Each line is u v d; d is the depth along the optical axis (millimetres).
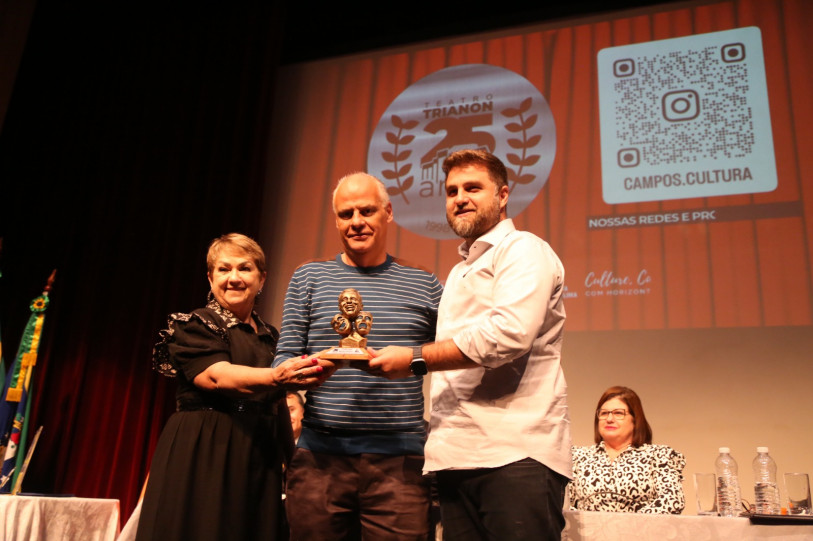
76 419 4195
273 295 4219
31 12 5035
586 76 4027
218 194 4484
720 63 3789
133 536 2018
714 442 3254
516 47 4250
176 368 1620
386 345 1579
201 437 1537
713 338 3396
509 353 1280
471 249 1480
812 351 3240
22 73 4996
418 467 1530
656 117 3812
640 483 2268
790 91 3627
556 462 1304
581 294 3646
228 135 4602
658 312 3512
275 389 1439
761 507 1842
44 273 4559
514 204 3904
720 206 3572
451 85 4301
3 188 4781
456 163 1524
